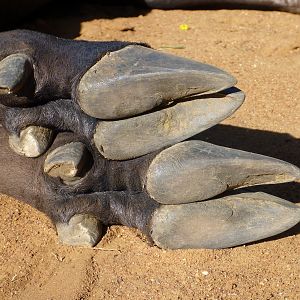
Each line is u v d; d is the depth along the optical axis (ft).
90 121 1.65
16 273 1.67
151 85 1.56
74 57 1.63
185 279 1.63
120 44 1.64
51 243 1.74
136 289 1.61
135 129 1.62
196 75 1.55
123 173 1.70
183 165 1.60
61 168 1.65
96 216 1.74
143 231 1.71
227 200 1.65
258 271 1.65
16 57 1.61
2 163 1.79
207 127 1.62
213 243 1.68
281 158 2.08
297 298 1.57
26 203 1.85
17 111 1.69
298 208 1.66
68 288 1.62
